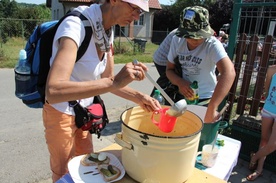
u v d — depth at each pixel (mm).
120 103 5051
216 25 25516
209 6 25906
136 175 1106
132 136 1050
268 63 3262
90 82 1039
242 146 3236
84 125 1464
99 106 1562
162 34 21734
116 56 12102
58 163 1470
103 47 1340
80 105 1423
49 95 1021
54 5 25234
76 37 1165
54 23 1525
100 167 1203
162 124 1226
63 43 1133
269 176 2859
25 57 1521
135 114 1316
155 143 999
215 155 1567
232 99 3471
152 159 1025
